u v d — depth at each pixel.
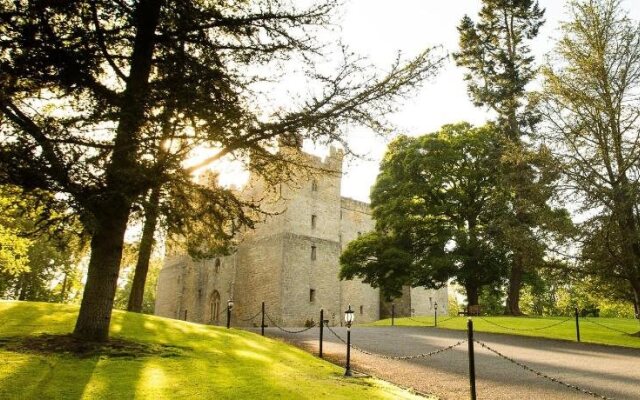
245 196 41.97
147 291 71.12
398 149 35.88
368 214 50.78
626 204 17.36
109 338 10.33
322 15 9.66
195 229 11.80
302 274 40.41
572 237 18.69
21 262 24.41
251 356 10.63
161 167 8.42
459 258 30.17
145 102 8.27
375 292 47.62
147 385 6.93
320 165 42.56
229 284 44.19
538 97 20.47
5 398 5.74
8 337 9.58
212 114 8.80
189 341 11.77
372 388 8.32
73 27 8.16
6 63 7.45
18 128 7.62
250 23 9.58
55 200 8.09
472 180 32.97
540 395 8.27
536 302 57.34
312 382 8.34
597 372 10.41
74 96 8.73
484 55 32.22
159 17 9.66
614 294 20.86
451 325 22.53
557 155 19.62
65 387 6.45
